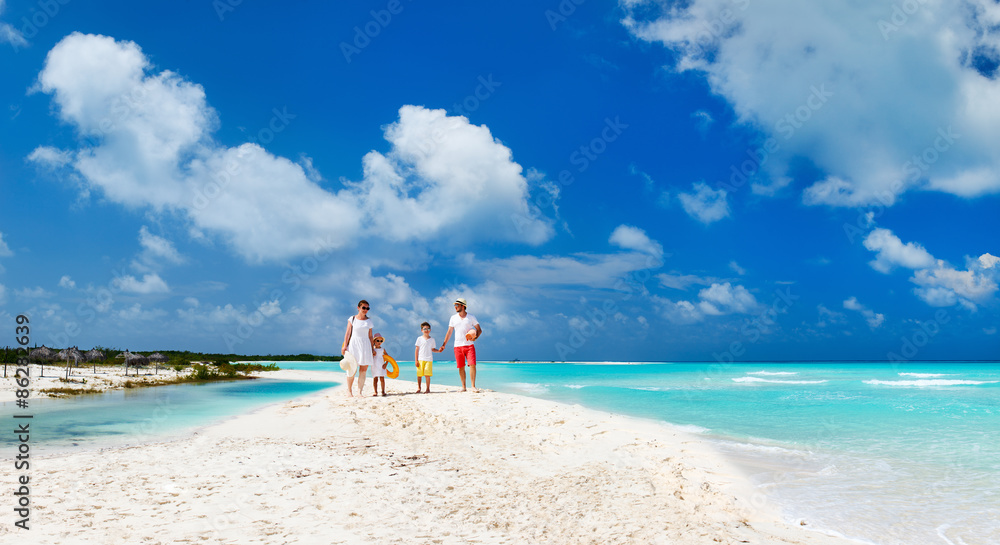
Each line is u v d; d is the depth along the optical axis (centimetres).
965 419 1024
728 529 384
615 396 1563
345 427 820
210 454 593
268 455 590
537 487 480
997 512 448
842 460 639
